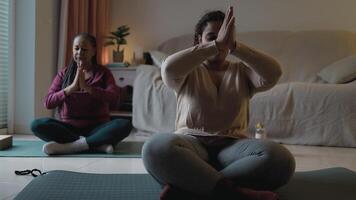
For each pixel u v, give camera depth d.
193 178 1.25
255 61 1.40
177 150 1.27
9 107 3.25
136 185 1.57
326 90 2.91
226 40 1.37
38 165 1.98
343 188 1.57
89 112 2.50
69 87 2.40
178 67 1.37
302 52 3.78
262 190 1.35
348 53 3.70
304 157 2.41
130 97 3.84
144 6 4.24
